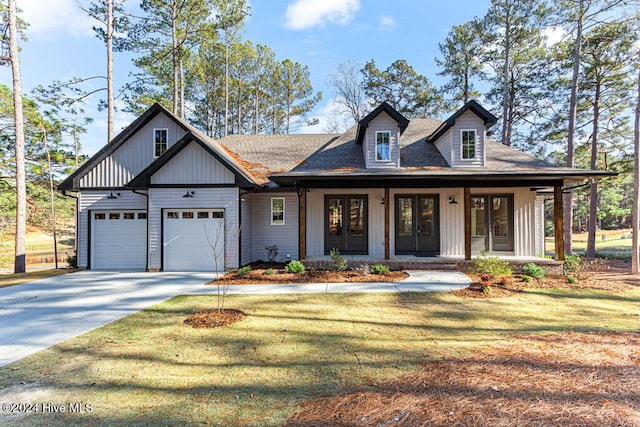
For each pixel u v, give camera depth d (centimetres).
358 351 441
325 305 685
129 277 1037
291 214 1305
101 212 1257
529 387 335
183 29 1886
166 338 498
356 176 1014
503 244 1187
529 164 1075
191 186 1125
